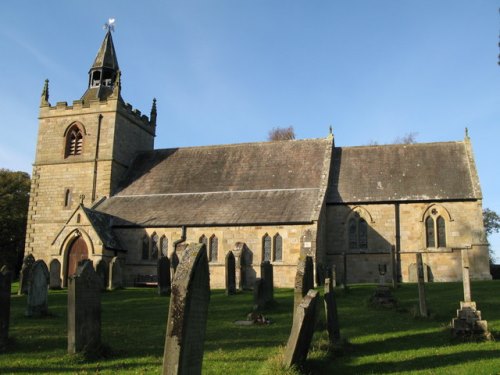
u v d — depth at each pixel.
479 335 16.91
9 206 70.69
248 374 12.20
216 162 48.53
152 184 47.38
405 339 17.09
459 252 40.22
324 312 21.58
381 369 13.13
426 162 44.78
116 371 12.77
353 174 45.31
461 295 27.22
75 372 12.66
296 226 38.72
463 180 42.22
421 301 21.41
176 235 41.22
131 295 30.19
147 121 54.59
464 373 12.38
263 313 23.06
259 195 43.00
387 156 46.53
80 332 14.33
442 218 41.41
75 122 49.31
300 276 15.57
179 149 51.44
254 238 39.62
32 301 21.36
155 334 18.02
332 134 48.12
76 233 40.09
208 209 42.41
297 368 12.23
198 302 10.14
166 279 30.77
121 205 45.25
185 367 9.59
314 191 42.19
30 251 47.59
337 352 14.75
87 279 14.77
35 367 13.21
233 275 31.03
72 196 47.69
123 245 42.28
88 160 47.91
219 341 16.77
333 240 42.69
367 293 29.39
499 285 31.30
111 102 48.78
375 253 41.69
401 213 42.06
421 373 12.56
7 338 15.53
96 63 52.84
